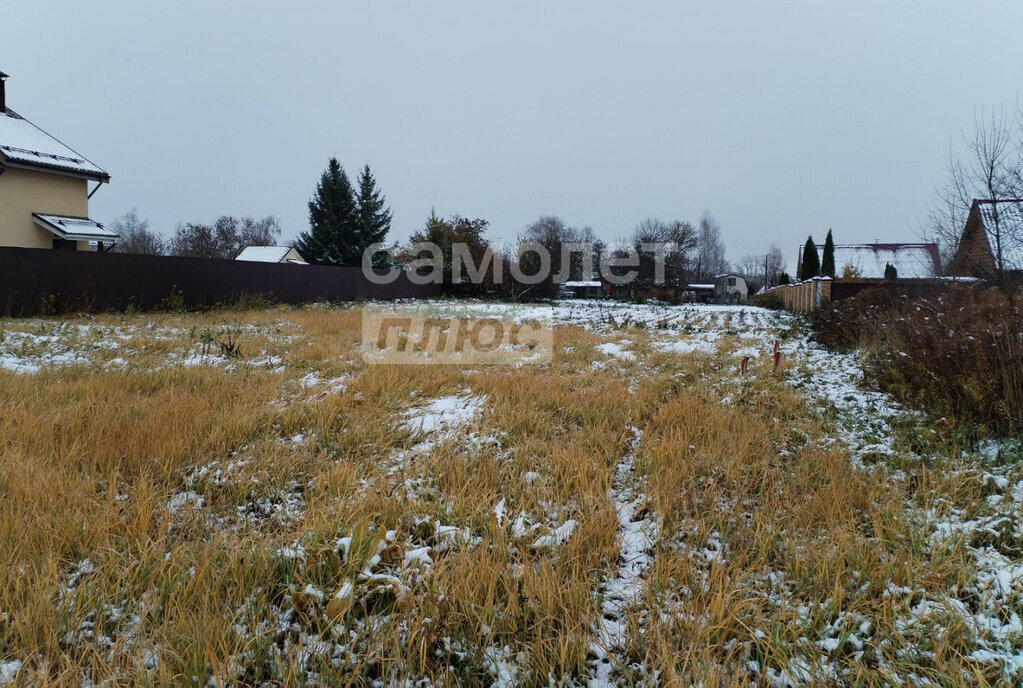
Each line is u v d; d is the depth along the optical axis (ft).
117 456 12.74
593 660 7.08
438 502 11.00
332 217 117.91
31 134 61.11
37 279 45.39
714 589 8.16
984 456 13.73
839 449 14.12
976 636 7.23
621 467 13.37
